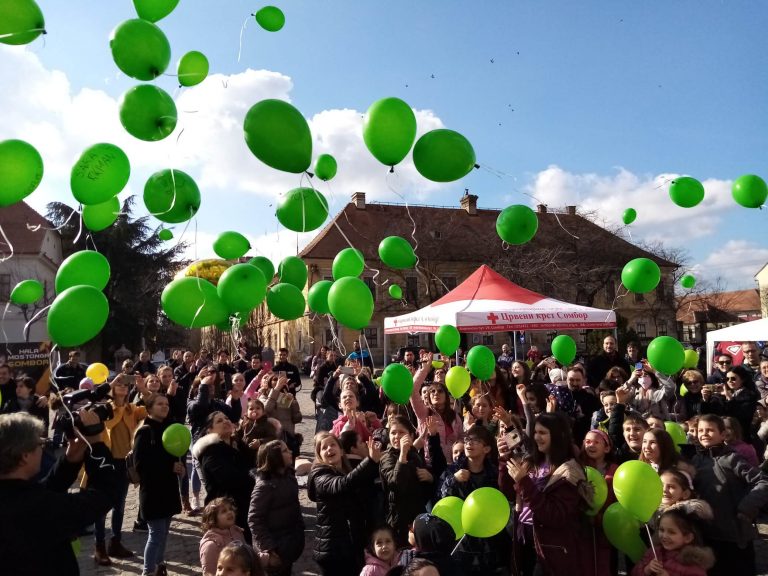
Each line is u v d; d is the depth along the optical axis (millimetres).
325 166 4176
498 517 2709
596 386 7609
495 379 6191
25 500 2002
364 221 35062
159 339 35062
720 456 3471
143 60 3152
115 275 33094
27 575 1925
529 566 3354
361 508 3711
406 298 30156
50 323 2836
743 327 10297
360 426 4887
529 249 28047
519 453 3389
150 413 4539
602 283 28141
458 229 34656
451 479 3584
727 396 6219
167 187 3529
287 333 34938
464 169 3322
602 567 2938
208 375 6504
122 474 5137
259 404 4906
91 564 5012
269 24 4043
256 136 3008
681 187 4594
